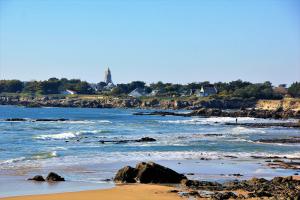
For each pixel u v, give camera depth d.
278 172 38.22
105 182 31.58
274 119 146.88
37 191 27.84
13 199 25.03
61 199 25.41
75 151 49.91
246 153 51.88
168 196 26.95
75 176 33.81
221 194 27.19
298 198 25.55
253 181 32.12
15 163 39.44
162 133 80.38
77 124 101.75
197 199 26.22
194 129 93.25
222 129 94.81
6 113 161.88
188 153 50.12
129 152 50.03
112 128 91.06
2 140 60.12
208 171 38.06
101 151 50.56
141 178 31.78
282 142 65.38
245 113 164.38
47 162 40.53
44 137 65.75
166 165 40.81
